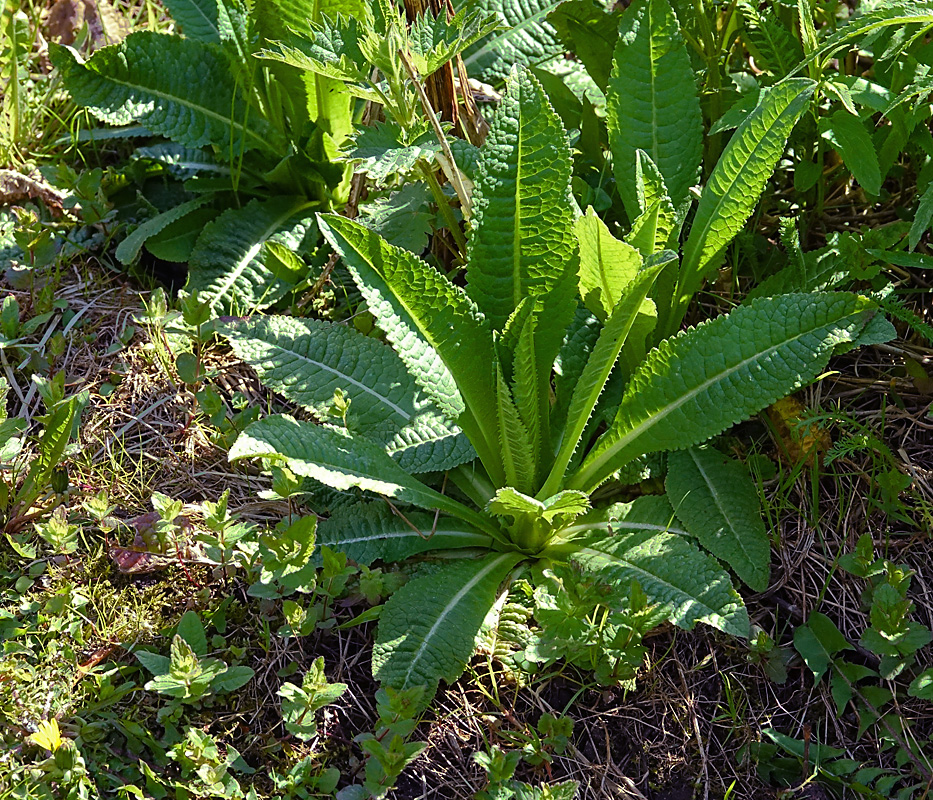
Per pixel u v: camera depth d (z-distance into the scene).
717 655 0.96
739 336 0.93
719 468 0.99
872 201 1.15
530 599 0.95
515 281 0.97
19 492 0.98
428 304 0.92
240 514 1.00
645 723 0.93
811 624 0.96
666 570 0.93
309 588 0.90
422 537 0.97
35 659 0.91
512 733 0.90
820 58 1.05
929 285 1.11
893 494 0.99
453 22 0.92
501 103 0.93
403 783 0.88
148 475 1.02
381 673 0.89
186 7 1.19
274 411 1.06
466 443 1.01
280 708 0.91
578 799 0.89
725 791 0.91
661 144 1.06
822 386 1.06
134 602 0.94
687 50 1.13
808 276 1.04
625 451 0.96
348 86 0.94
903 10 0.96
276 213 1.17
